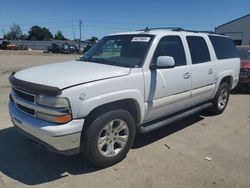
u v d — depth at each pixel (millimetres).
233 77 7137
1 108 7098
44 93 3609
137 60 4551
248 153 4785
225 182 3855
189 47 5531
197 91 5711
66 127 3584
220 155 4676
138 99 4355
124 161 4371
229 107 7887
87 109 3693
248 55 10578
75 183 3764
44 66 4656
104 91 3875
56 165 4219
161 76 4703
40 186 3684
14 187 3648
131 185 3742
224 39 7031
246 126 6207
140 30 5414
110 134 4105
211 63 6121
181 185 3762
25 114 3961
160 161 4406
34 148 4746
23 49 66812
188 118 6684
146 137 5375
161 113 5008
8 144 4887
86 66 4453
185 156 4602
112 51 5023
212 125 6211
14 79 4137
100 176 3941
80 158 4438
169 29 5641
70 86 3617
